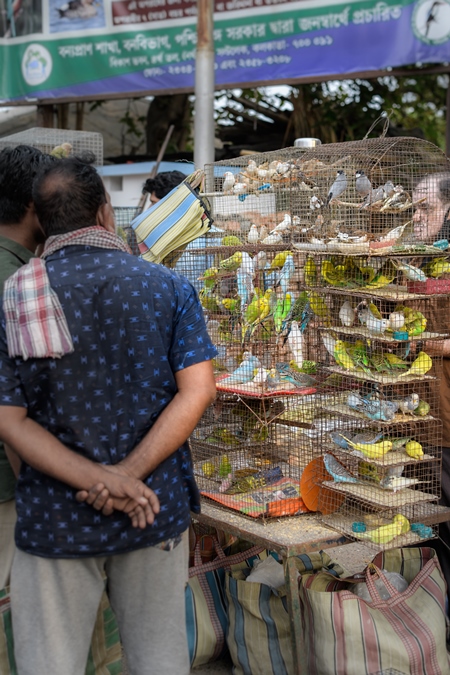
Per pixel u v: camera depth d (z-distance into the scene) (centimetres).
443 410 284
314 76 612
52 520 182
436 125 988
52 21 708
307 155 289
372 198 257
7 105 743
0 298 209
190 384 191
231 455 317
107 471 179
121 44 686
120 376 185
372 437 262
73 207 188
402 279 261
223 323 317
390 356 262
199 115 541
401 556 294
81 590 187
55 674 184
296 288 297
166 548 192
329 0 597
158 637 194
